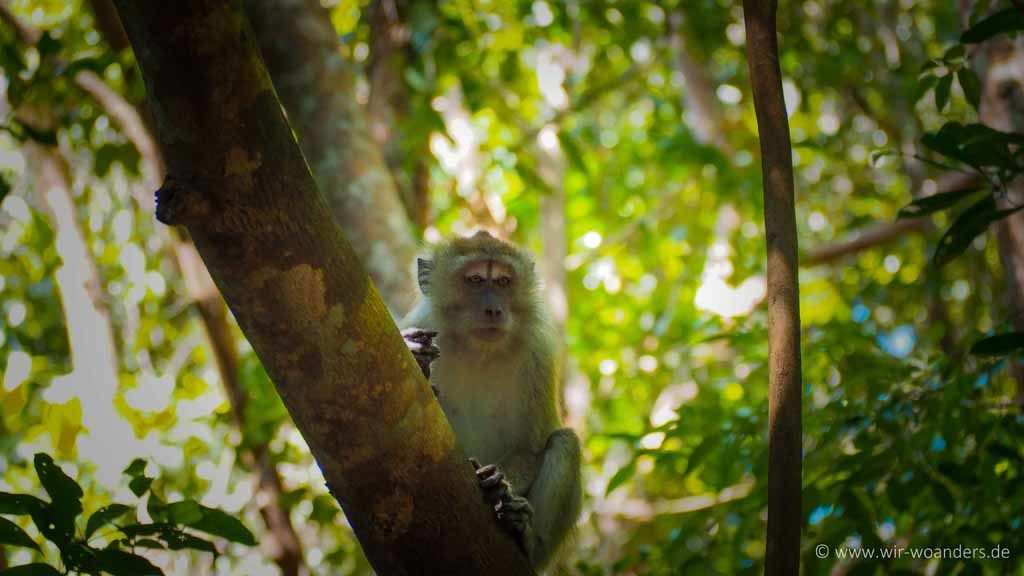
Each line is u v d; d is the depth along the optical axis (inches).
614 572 320.5
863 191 512.7
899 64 457.1
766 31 164.1
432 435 164.2
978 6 257.1
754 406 293.4
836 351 286.0
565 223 528.7
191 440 377.7
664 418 463.2
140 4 127.8
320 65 331.9
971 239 202.5
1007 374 303.3
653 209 546.9
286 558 355.6
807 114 476.4
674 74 573.3
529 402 263.4
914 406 249.4
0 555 290.4
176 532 180.4
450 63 400.2
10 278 433.1
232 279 145.9
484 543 173.0
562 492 246.1
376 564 170.4
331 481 165.2
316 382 153.9
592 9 446.3
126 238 434.6
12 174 407.5
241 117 136.3
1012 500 240.2
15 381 380.5
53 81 327.9
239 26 132.4
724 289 483.2
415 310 278.4
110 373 367.2
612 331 519.5
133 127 351.9
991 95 272.5
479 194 495.8
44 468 172.6
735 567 277.3
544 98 537.3
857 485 242.1
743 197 481.1
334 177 320.8
